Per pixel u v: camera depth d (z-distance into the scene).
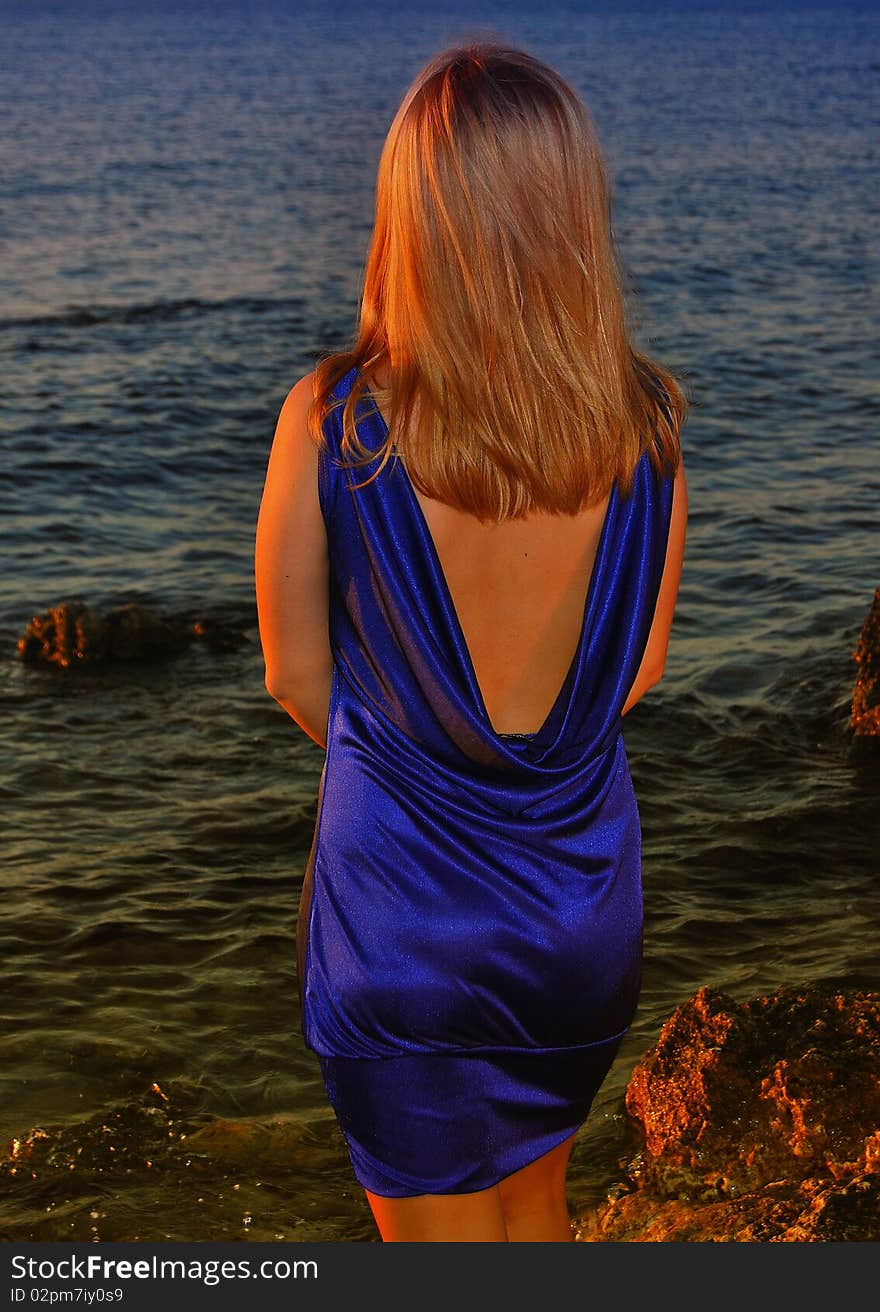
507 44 1.71
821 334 16.92
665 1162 3.23
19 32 144.50
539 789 1.80
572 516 1.75
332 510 1.73
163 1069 3.78
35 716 6.56
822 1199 2.55
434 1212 1.87
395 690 1.77
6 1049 3.85
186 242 24.56
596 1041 1.90
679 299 19.34
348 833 1.81
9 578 8.61
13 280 20.39
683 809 5.58
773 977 4.24
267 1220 3.12
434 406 1.66
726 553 9.09
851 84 71.06
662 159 38.41
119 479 10.89
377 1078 1.83
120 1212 3.13
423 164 1.62
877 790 5.75
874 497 10.41
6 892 4.83
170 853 5.18
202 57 99.25
